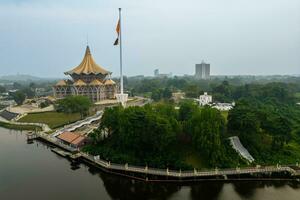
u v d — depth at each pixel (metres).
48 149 124.75
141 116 98.50
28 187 84.56
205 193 80.94
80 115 181.12
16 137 148.12
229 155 96.88
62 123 168.38
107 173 94.38
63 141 127.00
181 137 103.00
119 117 106.38
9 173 95.38
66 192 81.50
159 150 96.38
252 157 98.94
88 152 108.31
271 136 112.50
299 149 110.12
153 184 86.50
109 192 81.88
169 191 82.44
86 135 126.44
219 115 100.94
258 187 84.38
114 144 107.25
